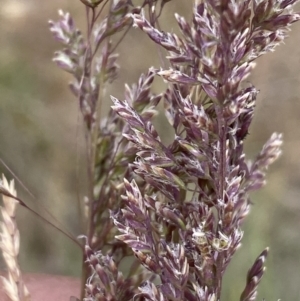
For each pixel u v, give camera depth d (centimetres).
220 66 22
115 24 25
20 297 25
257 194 54
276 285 49
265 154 25
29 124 59
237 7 22
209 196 24
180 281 23
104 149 26
